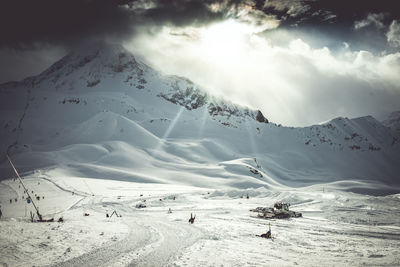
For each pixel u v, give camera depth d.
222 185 168.00
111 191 94.12
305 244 20.12
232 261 14.53
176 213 41.44
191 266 13.38
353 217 34.25
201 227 26.64
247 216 37.03
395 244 20.55
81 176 157.38
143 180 156.88
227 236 22.28
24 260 13.29
